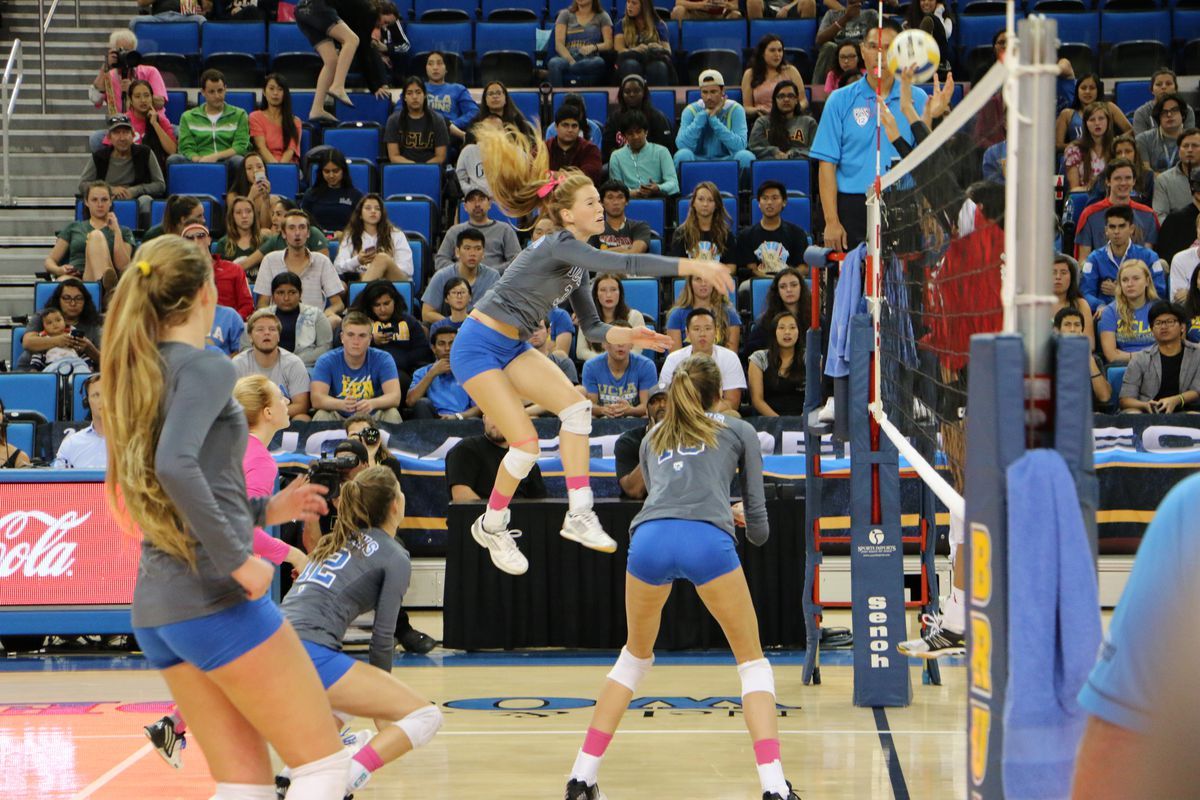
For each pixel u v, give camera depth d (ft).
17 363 39.70
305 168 49.96
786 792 17.85
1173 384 35.70
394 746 17.37
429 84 53.83
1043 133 9.79
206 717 12.89
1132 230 40.37
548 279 16.49
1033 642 9.20
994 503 9.62
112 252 43.32
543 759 21.62
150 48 57.82
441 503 35.40
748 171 49.01
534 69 57.00
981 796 9.87
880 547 25.53
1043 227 9.80
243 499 12.56
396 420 36.45
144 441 12.05
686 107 50.62
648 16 56.24
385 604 18.83
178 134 50.47
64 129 56.70
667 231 46.93
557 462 35.19
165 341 12.28
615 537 31.17
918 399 17.76
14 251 50.34
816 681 27.84
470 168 47.39
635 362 36.68
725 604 18.42
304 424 35.01
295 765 12.67
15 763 21.34
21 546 31.48
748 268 42.78
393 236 42.96
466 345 16.74
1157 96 49.34
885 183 20.27
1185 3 57.93
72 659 31.22
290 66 56.08
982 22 56.54
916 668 30.12
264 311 36.37
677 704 25.88
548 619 31.32
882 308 21.85
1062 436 9.68
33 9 62.80
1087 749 6.11
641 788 19.81
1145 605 5.76
